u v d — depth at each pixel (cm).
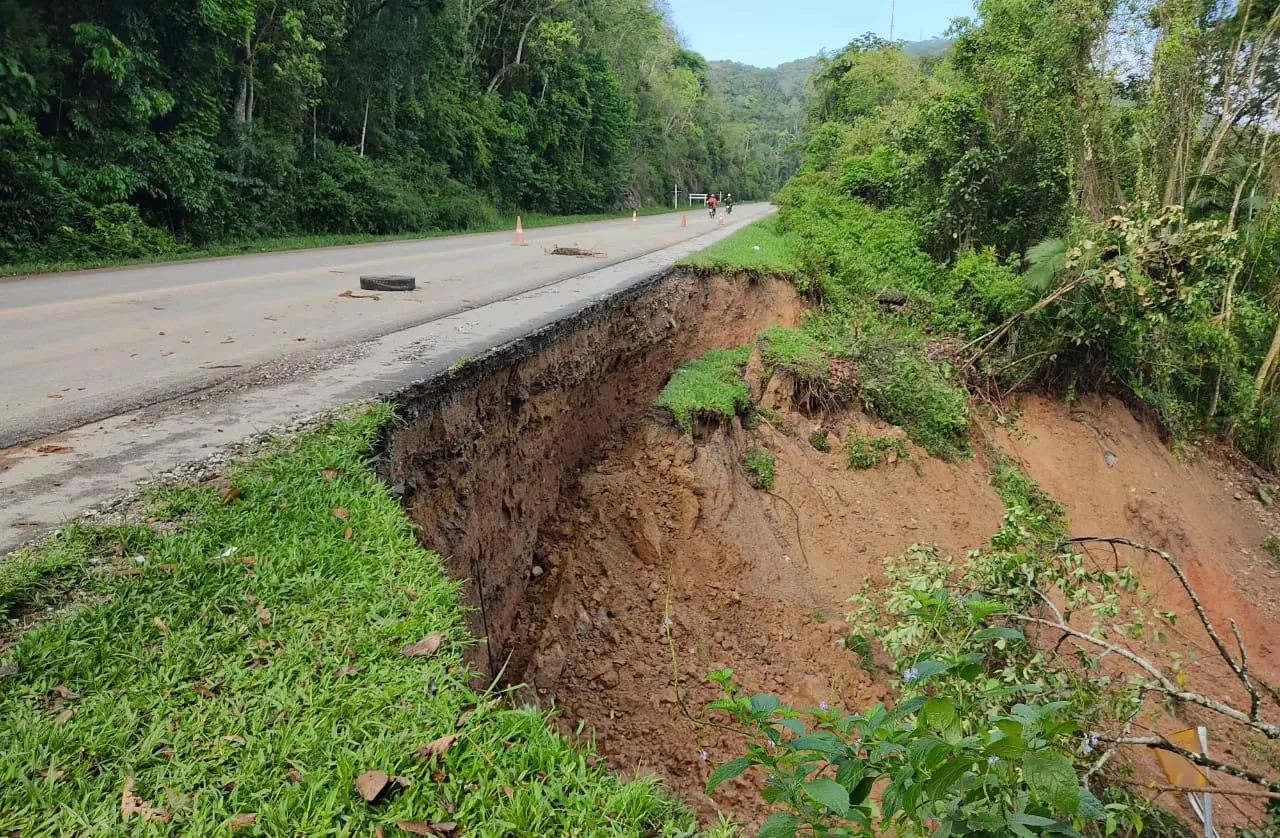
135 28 1562
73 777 212
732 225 3089
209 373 573
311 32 2211
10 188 1380
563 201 4403
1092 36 1502
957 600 429
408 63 2727
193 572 304
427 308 885
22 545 309
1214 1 1547
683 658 770
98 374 572
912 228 1881
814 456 1141
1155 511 1311
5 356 629
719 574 872
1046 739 245
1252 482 1564
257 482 379
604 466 943
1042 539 932
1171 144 1605
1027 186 1675
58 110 1509
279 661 268
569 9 4209
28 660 249
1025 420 1434
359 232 2383
